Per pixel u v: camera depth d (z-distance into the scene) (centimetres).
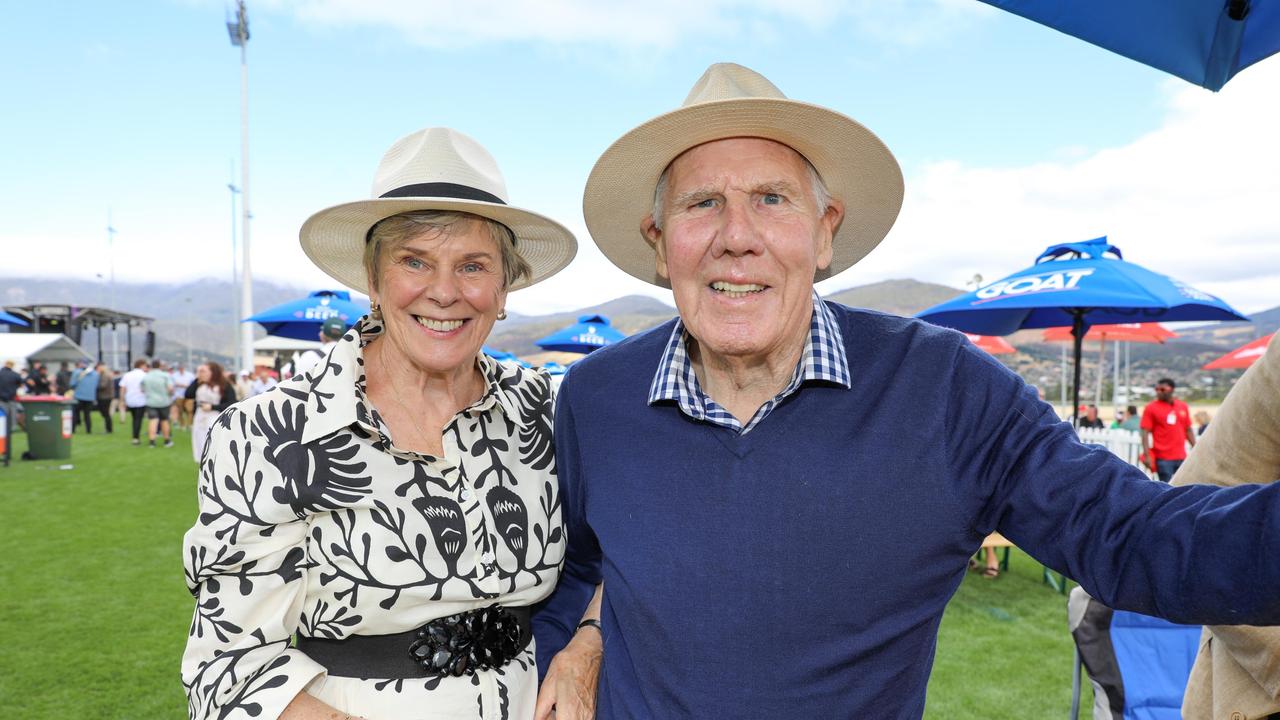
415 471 140
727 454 136
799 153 145
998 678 380
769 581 128
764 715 128
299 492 131
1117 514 110
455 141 154
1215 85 128
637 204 166
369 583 136
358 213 153
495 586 146
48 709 335
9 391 1510
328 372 139
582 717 149
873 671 129
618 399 154
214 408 1131
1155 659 221
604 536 145
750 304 136
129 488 933
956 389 130
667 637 133
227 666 129
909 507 126
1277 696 124
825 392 135
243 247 2095
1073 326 616
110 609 474
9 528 711
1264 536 94
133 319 3331
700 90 146
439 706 138
